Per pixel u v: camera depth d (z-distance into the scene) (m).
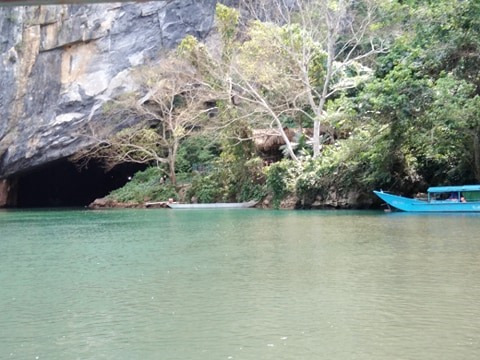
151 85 35.28
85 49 38.78
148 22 38.31
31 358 4.67
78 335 5.28
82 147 38.84
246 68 29.09
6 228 18.28
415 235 12.20
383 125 21.62
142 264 9.27
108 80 38.19
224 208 29.19
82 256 10.56
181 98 36.38
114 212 28.52
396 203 21.11
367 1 26.72
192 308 6.15
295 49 28.34
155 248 11.38
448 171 22.08
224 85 30.81
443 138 20.77
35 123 39.03
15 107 39.19
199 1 37.81
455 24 19.89
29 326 5.64
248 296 6.62
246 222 17.81
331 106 25.89
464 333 5.02
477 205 19.20
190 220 19.91
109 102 37.78
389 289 6.78
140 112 36.56
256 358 4.52
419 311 5.77
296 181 25.78
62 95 38.62
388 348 4.66
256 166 30.52
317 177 24.94
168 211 27.81
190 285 7.36
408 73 19.67
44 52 38.94
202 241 12.43
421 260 8.77
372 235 12.46
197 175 35.12
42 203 48.78
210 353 4.67
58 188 49.47
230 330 5.29
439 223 15.07
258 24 28.58
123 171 47.06
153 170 38.31
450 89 19.44
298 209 25.47
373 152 22.47
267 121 31.19
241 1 35.31
